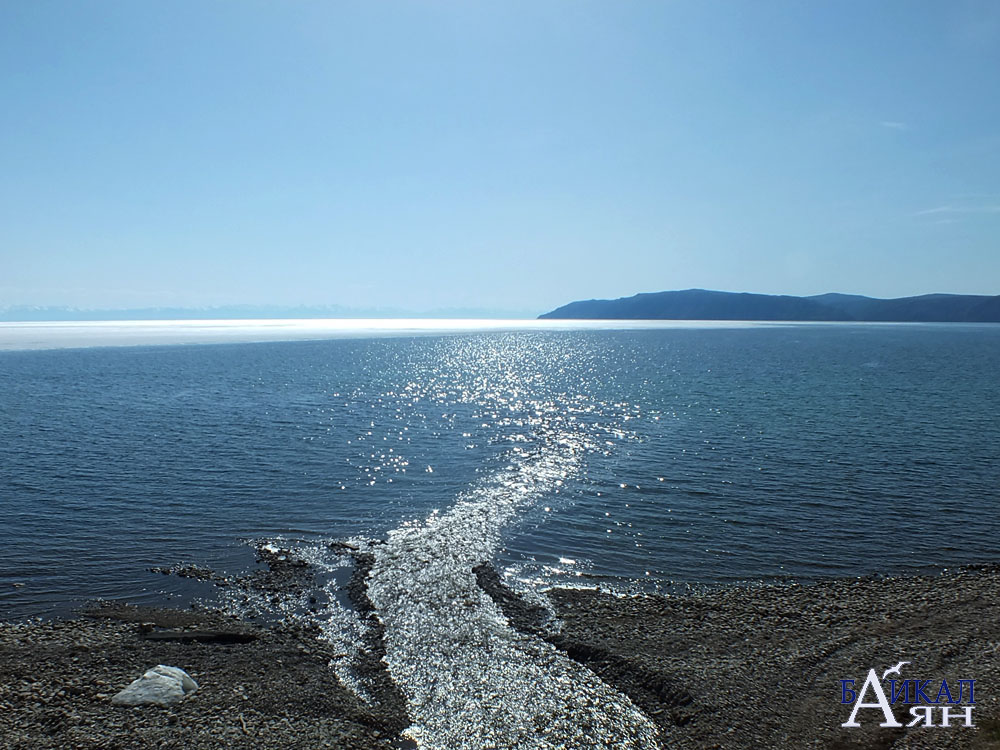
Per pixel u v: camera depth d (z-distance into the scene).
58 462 35.75
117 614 17.88
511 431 46.34
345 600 18.81
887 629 16.64
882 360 112.12
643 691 14.02
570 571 21.03
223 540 23.88
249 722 12.82
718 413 53.81
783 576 20.64
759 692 13.81
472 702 13.68
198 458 37.06
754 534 24.53
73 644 16.03
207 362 109.06
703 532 24.75
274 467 35.09
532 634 16.69
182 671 14.55
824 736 12.25
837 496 29.27
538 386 76.56
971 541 23.70
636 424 48.81
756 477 32.66
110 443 41.06
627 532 24.75
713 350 147.38
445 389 73.50
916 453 37.91
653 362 113.56
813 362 108.75
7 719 12.68
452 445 41.34
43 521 25.77
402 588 19.52
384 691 14.11
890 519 26.19
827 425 47.47
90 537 24.06
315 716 13.10
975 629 16.48
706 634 16.53
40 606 18.34
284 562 21.61
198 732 12.42
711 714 13.07
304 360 117.00
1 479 32.03
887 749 11.76
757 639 16.22
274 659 15.45
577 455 38.16
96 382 76.19
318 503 28.55
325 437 43.75
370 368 101.75
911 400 60.44
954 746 11.68
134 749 11.87
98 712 13.02
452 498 29.39
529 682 14.45
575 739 12.43
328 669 15.05
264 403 60.19
